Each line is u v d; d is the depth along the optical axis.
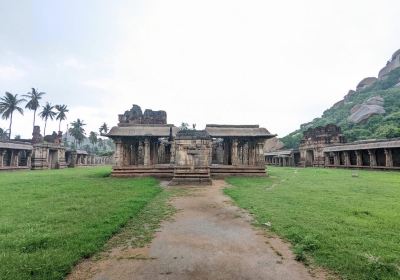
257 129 30.31
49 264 5.39
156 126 30.05
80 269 5.51
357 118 81.62
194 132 21.86
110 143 141.62
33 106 74.56
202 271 5.39
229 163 33.69
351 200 12.55
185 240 7.31
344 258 5.67
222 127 30.61
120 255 6.25
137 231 8.12
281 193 15.10
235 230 8.23
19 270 5.14
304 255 6.03
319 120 113.19
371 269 5.18
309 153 61.81
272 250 6.52
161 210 11.11
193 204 12.48
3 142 44.22
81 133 101.62
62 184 19.98
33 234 7.28
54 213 9.86
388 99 87.06
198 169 21.33
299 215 9.47
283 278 5.05
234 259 5.99
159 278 5.08
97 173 33.62
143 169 28.06
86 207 10.91
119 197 13.59
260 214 9.88
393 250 6.09
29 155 52.22
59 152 58.94
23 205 11.44
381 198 13.17
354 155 47.81
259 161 29.44
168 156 41.25
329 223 8.37
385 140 38.12
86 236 7.14
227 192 15.99
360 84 133.88
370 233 7.36
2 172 39.28
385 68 133.75
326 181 22.25
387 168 36.81
